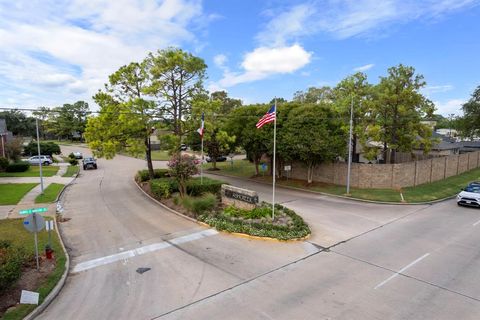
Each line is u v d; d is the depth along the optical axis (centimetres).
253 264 1103
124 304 848
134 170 4016
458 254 1183
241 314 790
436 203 2092
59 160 5219
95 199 2217
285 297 871
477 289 912
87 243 1329
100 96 2456
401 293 888
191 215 1708
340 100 3275
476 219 1688
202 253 1209
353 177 2622
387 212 1852
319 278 988
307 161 2652
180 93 2591
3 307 816
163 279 994
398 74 2623
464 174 3262
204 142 3634
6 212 1795
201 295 890
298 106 2719
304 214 1803
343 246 1279
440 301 845
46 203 2039
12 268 848
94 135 2430
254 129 2809
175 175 1953
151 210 1886
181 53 2438
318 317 772
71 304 852
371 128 2638
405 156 3694
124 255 1196
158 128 2589
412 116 2645
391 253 1199
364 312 792
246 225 1462
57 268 1052
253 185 2869
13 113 9500
